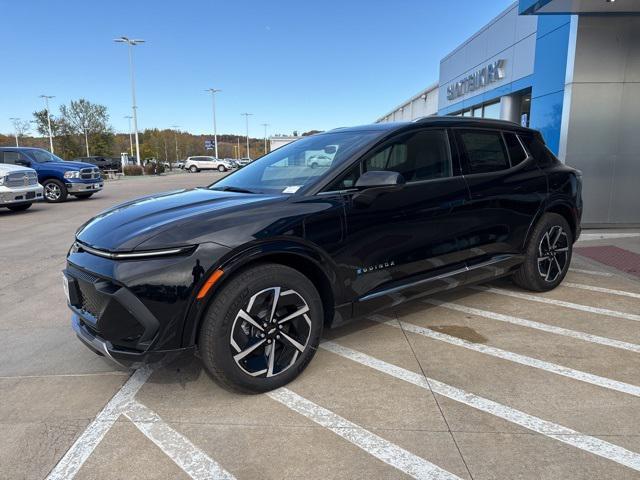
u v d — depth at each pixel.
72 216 11.86
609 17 7.59
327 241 3.02
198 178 35.97
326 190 3.14
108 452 2.45
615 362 3.30
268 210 2.88
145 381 3.18
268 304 2.85
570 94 7.88
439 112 19.11
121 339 2.65
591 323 4.02
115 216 3.14
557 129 9.39
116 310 2.60
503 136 4.34
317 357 3.45
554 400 2.83
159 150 81.00
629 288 4.97
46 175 15.31
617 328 3.90
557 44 9.33
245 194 3.31
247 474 2.26
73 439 2.56
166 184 26.36
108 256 2.66
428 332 3.88
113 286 2.63
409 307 4.48
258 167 3.96
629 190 8.09
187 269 2.57
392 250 3.37
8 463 2.37
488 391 2.95
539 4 7.11
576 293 4.82
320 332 3.12
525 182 4.30
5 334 4.08
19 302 4.98
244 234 2.72
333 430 2.59
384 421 2.66
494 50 13.04
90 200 16.30
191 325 2.62
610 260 6.14
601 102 7.85
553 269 4.75
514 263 4.36
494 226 4.06
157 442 2.52
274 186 3.40
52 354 3.65
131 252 2.59
